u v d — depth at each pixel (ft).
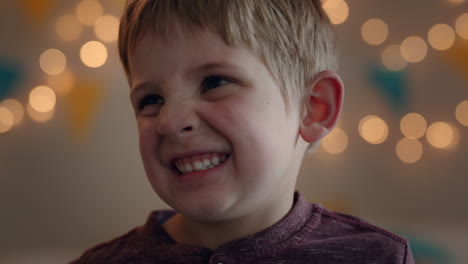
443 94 6.38
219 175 2.17
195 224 2.51
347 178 6.53
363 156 6.53
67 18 6.16
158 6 2.24
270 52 2.35
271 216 2.49
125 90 6.36
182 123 2.13
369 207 6.53
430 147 6.46
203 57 2.17
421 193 6.49
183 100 2.18
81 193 6.35
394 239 2.70
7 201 6.16
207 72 2.19
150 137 2.27
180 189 2.21
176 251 2.43
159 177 2.27
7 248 6.16
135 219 6.47
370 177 6.53
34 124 6.15
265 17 2.39
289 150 2.40
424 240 6.03
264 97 2.26
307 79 2.61
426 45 6.37
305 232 2.56
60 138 6.24
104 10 6.27
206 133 2.16
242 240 2.37
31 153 6.19
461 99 6.34
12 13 6.02
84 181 6.36
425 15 6.43
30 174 6.21
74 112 6.17
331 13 6.02
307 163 6.55
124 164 6.45
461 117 6.35
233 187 2.18
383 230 2.76
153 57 2.22
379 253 2.55
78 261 2.79
